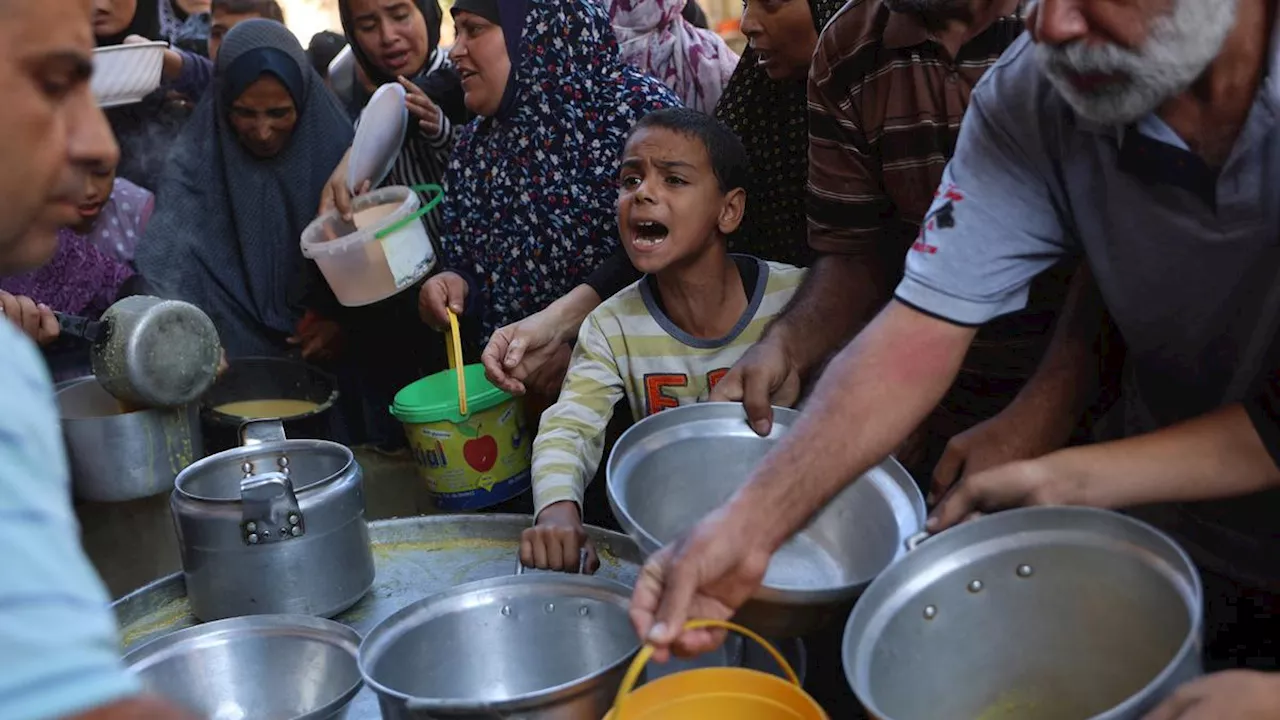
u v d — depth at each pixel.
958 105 1.35
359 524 1.30
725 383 1.29
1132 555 0.80
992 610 0.86
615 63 1.92
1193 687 0.69
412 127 2.27
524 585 1.08
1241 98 0.89
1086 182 0.99
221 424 2.14
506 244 1.96
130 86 2.20
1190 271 0.99
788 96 1.77
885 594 0.83
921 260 0.99
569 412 1.51
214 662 1.13
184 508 1.26
